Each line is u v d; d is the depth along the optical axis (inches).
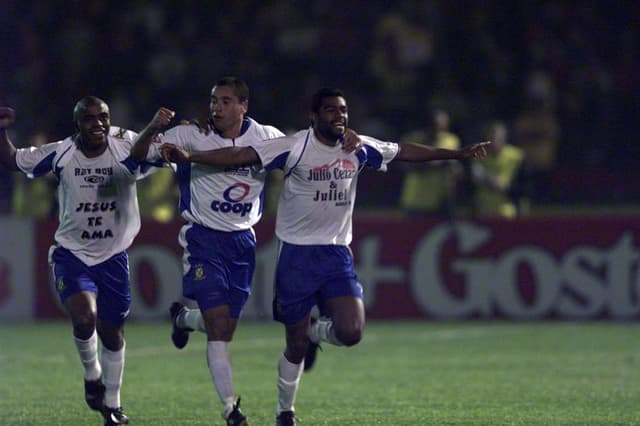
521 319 2105.1
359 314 952.3
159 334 1910.7
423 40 3102.9
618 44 3191.4
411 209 2351.1
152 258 2097.7
